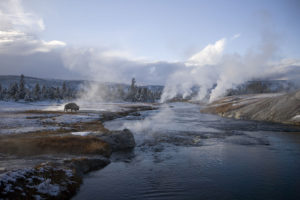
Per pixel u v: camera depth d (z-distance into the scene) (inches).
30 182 330.0
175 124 1390.3
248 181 421.4
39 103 3661.4
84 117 1546.5
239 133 1042.7
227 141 848.3
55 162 470.9
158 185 401.4
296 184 406.6
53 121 1253.7
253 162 556.7
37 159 502.3
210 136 957.2
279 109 1619.1
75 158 521.7
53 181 360.8
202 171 485.4
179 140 868.0
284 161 565.0
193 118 1838.1
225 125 1344.7
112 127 1221.7
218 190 377.1
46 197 312.0
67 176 402.0
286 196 353.4
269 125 1344.7
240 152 668.1
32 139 674.2
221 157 609.0
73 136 735.7
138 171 490.6
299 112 1444.4
